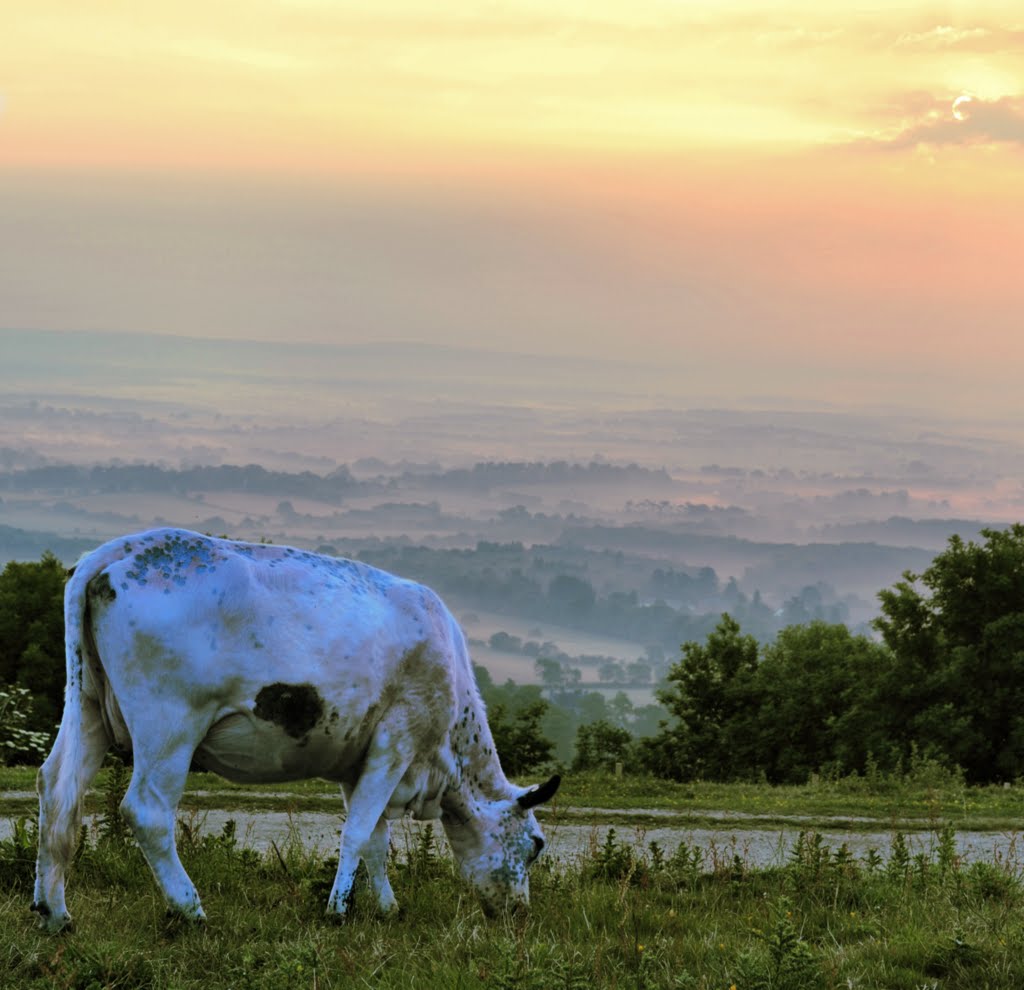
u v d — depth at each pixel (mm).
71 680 8508
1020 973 7828
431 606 9844
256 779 9242
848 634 56469
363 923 9164
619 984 7449
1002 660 42875
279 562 9109
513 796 10398
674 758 52781
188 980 7469
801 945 7559
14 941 7750
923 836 17859
